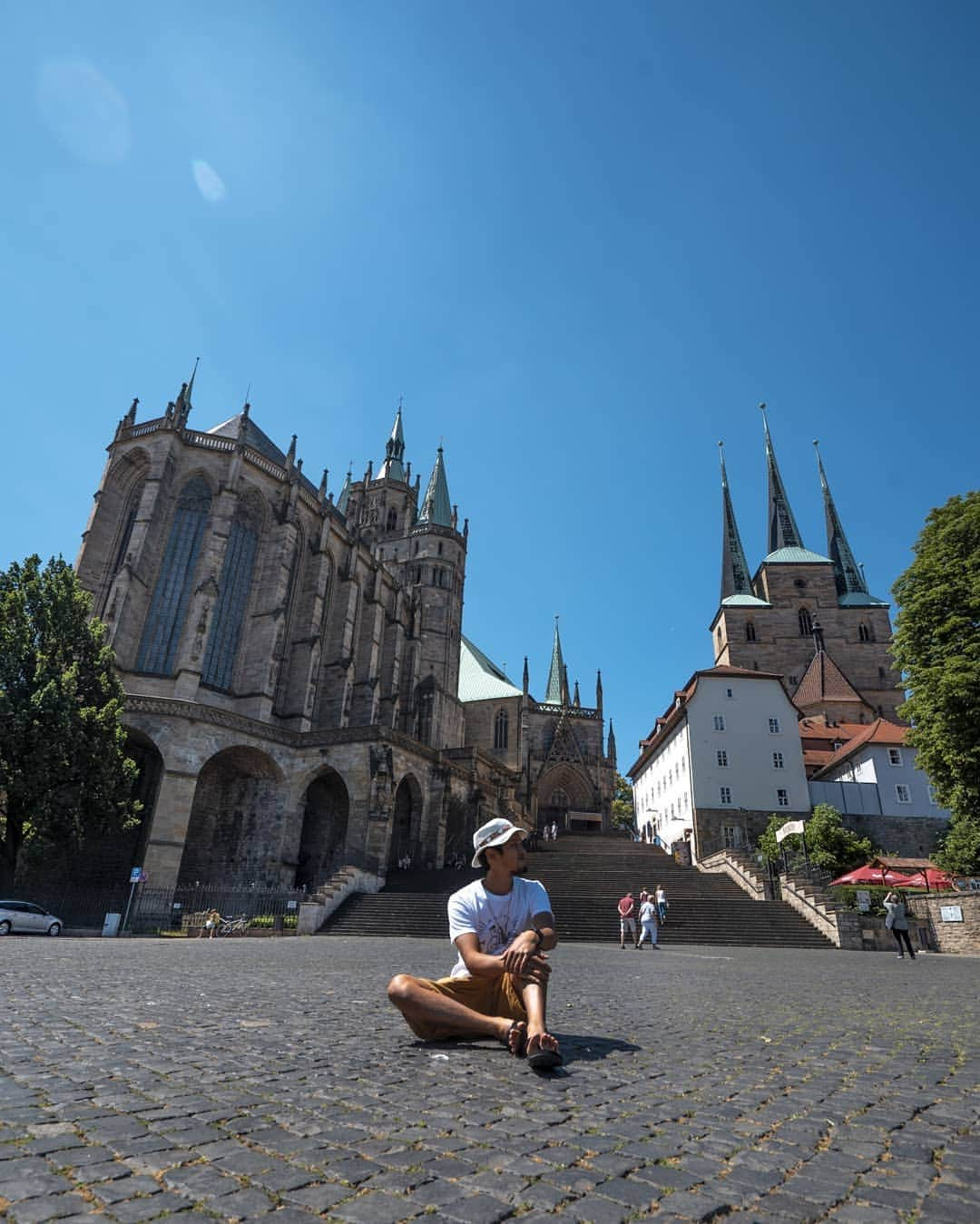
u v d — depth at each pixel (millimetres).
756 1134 3818
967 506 36875
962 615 35031
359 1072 5043
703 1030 7520
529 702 90562
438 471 99312
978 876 38000
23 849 37438
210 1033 6574
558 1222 2658
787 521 98188
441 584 85000
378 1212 2721
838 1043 6793
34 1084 4520
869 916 32781
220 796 46750
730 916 33375
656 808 71812
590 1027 7504
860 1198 2959
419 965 15922
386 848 42062
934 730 33906
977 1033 7535
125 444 55062
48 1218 2594
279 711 55219
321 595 59406
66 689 36844
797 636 86312
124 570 48469
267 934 32188
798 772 56938
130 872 42938
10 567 40312
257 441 67938
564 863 45656
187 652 47688
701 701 59000
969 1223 2701
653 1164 3322
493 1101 4344
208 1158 3291
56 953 17500
